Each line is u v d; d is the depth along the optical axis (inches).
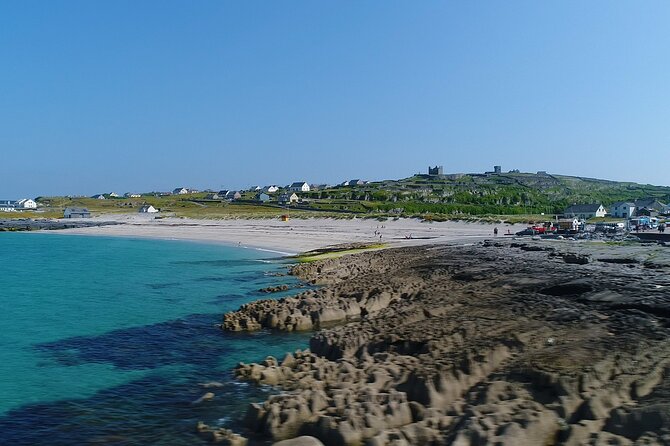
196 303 1576.0
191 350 1061.1
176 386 848.3
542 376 634.2
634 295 1055.0
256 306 1332.4
